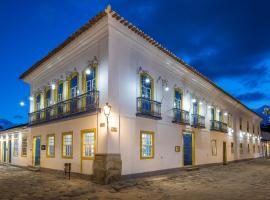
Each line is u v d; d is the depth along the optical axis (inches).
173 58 612.4
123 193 360.5
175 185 430.0
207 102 824.9
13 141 861.2
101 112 451.8
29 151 714.2
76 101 510.6
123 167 457.1
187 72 687.7
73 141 517.7
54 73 630.5
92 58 493.4
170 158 591.5
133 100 499.2
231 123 1052.5
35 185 423.8
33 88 736.3
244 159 1191.6
